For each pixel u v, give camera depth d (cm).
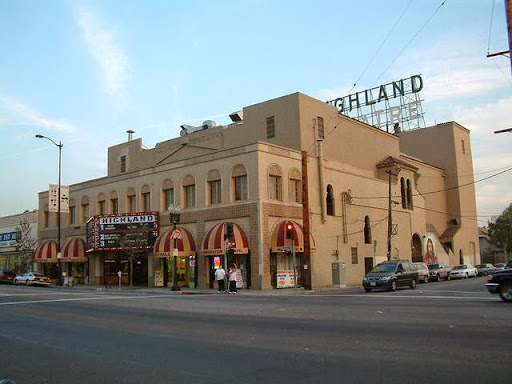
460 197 6662
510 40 1323
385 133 5300
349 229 4322
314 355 903
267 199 3469
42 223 5506
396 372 760
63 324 1428
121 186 4500
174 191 3997
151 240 4044
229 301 2217
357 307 1783
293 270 3512
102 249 4212
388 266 3056
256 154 3453
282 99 4097
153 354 959
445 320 1333
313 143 4066
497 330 1138
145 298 2472
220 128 4478
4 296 2644
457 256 6406
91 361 911
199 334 1191
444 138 6781
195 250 3744
